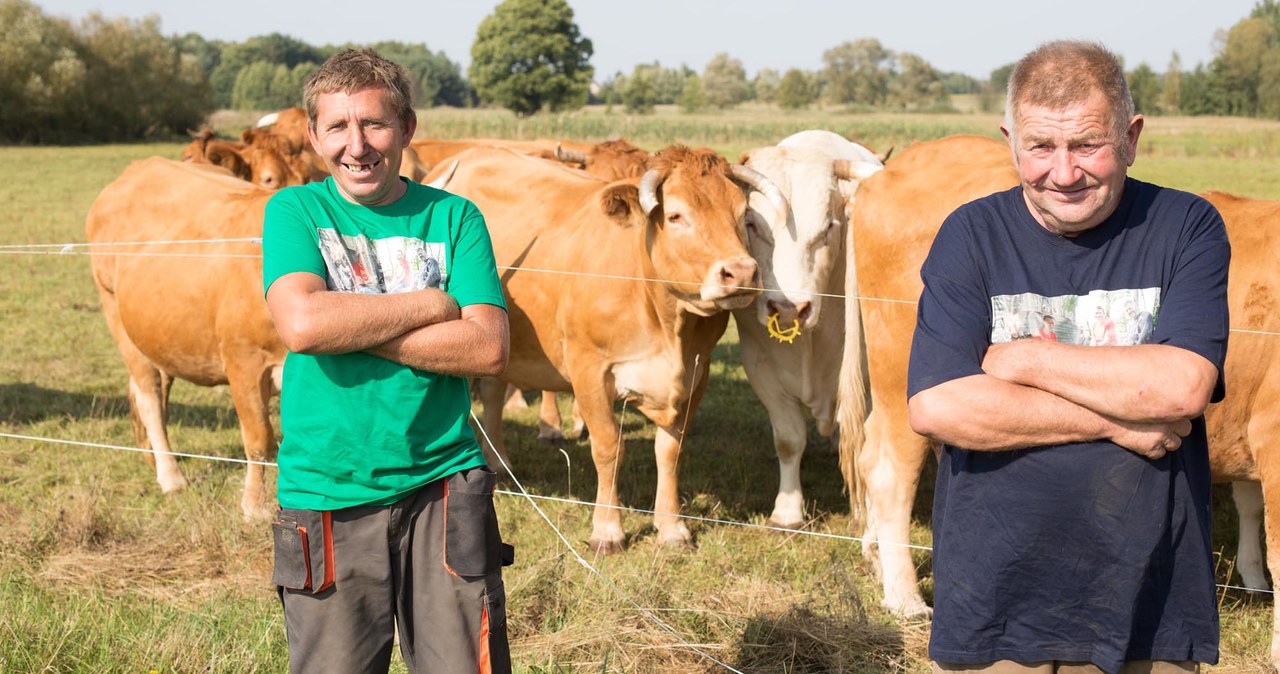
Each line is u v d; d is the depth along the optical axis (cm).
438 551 280
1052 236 254
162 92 6512
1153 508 246
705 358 618
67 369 1009
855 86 12150
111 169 3556
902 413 495
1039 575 253
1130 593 247
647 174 540
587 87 10150
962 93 18738
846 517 652
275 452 643
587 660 430
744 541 603
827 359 627
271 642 416
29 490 664
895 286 489
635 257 576
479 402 964
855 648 445
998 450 251
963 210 265
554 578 500
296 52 17100
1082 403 242
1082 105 234
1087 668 260
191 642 416
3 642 409
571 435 859
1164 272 248
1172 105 8769
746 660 437
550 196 659
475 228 296
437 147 1162
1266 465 432
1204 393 236
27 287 1434
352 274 283
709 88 12825
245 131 1033
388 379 277
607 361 591
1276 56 8000
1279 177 2736
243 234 626
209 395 949
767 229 582
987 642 259
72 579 514
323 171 1068
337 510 278
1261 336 424
